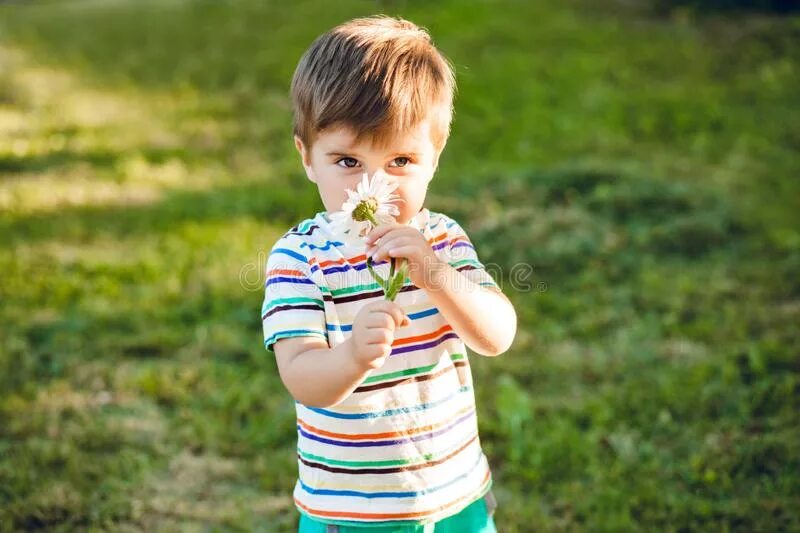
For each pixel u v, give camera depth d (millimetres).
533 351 4352
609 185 6426
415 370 1829
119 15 12562
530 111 8547
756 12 11273
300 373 1719
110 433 3559
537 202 6238
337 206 1801
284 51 10492
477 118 8438
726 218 5934
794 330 4473
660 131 8102
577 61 9805
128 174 7000
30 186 6652
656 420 3707
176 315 4660
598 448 3512
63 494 3156
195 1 12953
